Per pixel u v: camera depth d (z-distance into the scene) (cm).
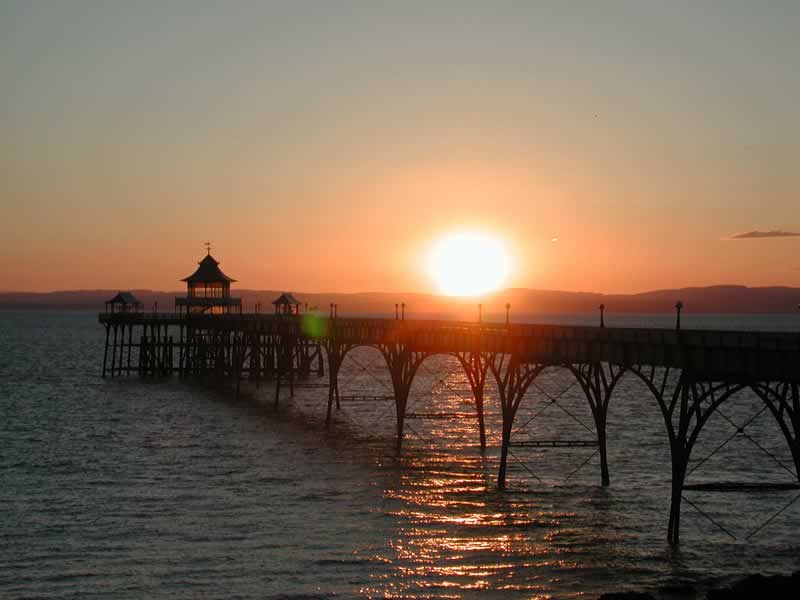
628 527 3459
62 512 3688
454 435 5734
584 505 3791
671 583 2869
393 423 6319
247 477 4372
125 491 4069
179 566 3025
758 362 2922
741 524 3497
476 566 3028
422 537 3338
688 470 4503
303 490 4078
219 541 3291
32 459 4878
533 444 4188
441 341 4897
